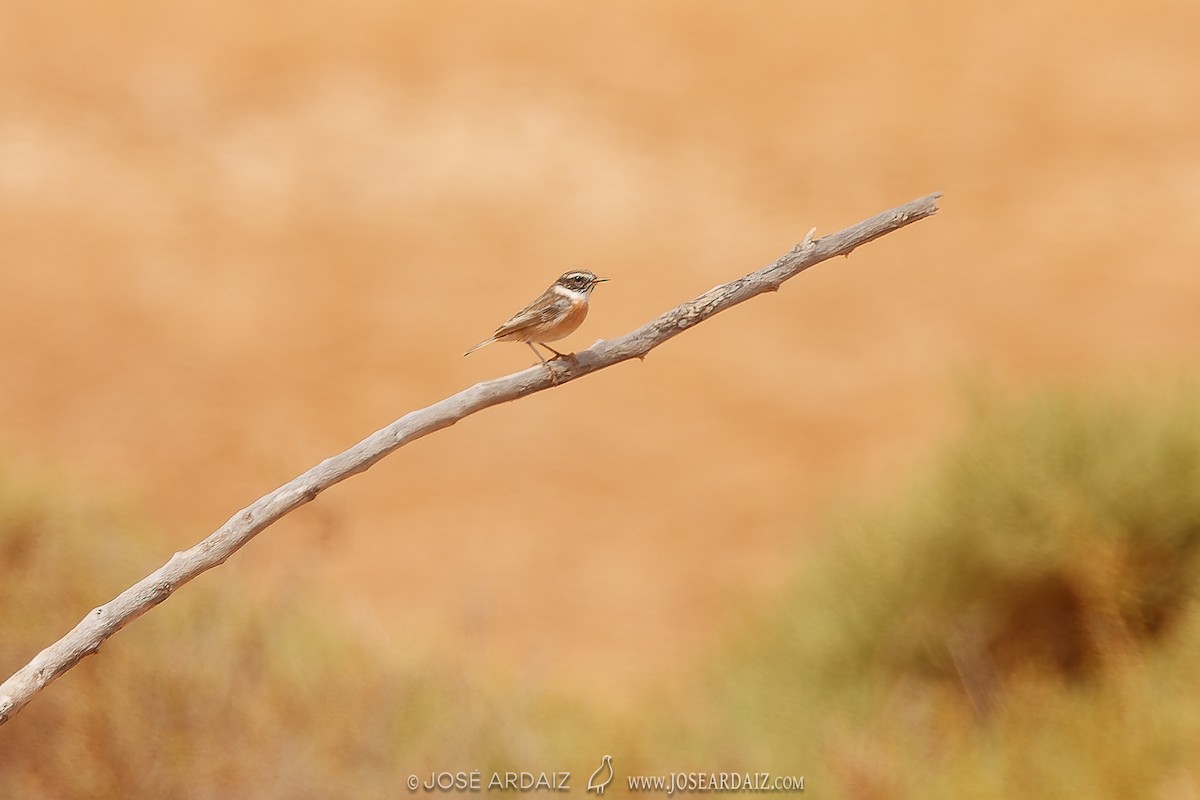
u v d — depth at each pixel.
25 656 7.82
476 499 16.94
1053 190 25.17
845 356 20.53
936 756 7.85
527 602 14.21
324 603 9.21
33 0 31.25
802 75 29.64
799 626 10.37
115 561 8.72
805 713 9.16
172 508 16.03
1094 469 9.10
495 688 8.41
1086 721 7.48
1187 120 26.91
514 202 25.55
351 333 21.19
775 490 16.91
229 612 8.03
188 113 27.70
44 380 19.38
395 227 24.61
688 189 25.80
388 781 7.45
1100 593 8.68
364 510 16.53
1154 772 6.99
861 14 32.06
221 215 24.73
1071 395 9.84
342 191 25.75
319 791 7.33
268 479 16.53
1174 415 9.25
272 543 9.28
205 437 18.02
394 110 28.27
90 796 7.16
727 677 10.45
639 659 12.84
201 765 7.29
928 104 28.25
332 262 23.47
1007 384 10.41
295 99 28.39
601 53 30.53
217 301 22.02
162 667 7.49
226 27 30.88
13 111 27.16
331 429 18.38
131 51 29.53
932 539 9.62
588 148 27.17
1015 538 9.11
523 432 18.88
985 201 25.05
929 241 24.05
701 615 14.00
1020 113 27.72
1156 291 21.73
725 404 19.36
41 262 22.81
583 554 15.50
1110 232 23.73
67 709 7.31
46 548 8.58
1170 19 30.53
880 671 9.64
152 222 24.33
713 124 27.92
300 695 7.79
